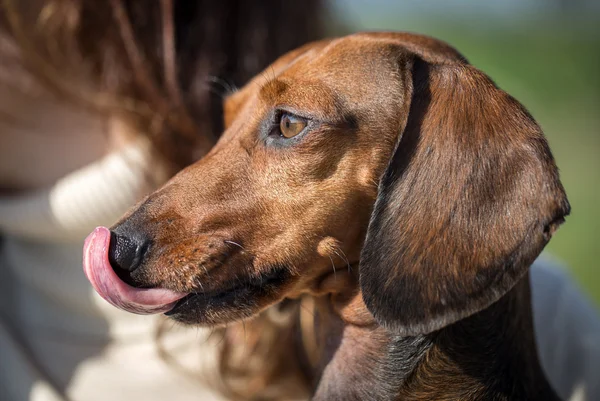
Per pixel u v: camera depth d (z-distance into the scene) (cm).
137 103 305
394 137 231
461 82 222
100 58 316
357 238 238
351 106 229
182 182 236
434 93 224
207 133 318
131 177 301
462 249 208
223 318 234
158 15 320
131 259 222
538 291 321
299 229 231
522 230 204
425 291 210
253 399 311
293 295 250
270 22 340
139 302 220
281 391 315
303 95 230
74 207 296
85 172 305
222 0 330
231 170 236
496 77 981
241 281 232
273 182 232
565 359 307
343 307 248
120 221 229
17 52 307
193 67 324
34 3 311
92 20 313
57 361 317
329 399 254
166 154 306
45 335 321
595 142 870
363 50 239
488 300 204
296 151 229
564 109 931
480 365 236
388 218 217
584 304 329
